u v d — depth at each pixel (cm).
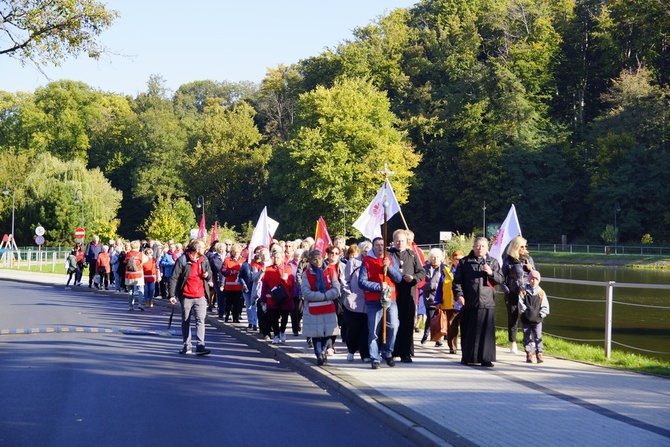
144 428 856
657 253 7006
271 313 1570
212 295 2411
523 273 1402
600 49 9050
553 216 8162
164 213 5744
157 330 1900
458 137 8856
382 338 1282
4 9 2189
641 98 7912
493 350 1274
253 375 1238
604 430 817
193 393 1068
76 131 10488
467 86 8662
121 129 10512
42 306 2528
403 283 1310
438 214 8800
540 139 8369
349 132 7069
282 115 10531
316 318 1283
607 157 7869
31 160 8688
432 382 1111
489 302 1272
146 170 9619
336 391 1102
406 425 838
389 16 9988
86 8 2223
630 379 1143
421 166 8750
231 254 2058
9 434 823
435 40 9512
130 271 2473
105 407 966
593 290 3962
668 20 7894
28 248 6606
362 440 818
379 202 1573
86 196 7688
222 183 9275
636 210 7719
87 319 2117
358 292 1333
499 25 9481
